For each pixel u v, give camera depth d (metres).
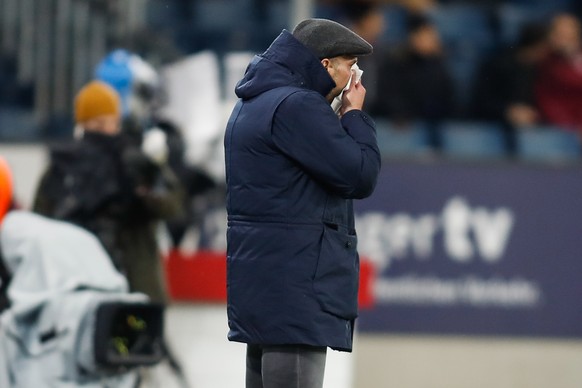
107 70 27.50
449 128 34.97
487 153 34.84
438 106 35.00
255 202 15.91
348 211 16.31
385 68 34.97
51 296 18.58
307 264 15.72
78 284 18.88
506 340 31.56
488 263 31.61
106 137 23.89
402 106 34.91
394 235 31.48
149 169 24.22
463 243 31.62
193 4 33.12
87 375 18.59
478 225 31.62
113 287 19.27
